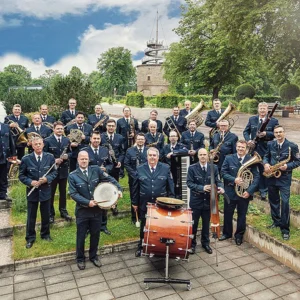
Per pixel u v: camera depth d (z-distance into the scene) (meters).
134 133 9.60
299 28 14.05
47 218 6.41
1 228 6.68
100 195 5.47
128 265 5.88
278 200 6.63
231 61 22.58
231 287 5.23
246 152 6.71
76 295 4.99
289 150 6.28
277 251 6.09
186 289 5.16
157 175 6.00
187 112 10.32
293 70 18.28
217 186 6.19
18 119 9.98
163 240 5.04
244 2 14.50
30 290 5.12
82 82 14.76
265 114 7.71
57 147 7.23
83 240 5.73
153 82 60.62
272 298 4.96
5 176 7.87
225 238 6.94
